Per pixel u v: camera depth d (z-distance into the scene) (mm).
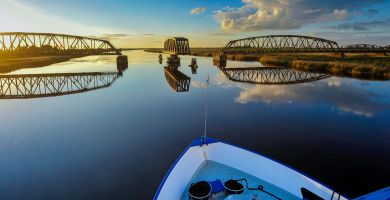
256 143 14211
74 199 9000
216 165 7844
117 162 11977
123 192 9414
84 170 11234
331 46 99875
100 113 21594
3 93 32344
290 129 16766
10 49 69875
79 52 77500
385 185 9594
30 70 60719
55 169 11375
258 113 21156
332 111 21641
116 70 62844
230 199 5895
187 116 20359
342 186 9555
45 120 19391
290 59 81750
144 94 30859
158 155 12773
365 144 13992
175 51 79062
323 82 39969
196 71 59812
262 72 56438
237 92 31891
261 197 6555
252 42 94125
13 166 11734
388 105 23766
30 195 9305
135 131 16609
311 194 6395
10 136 15828
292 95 29344
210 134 15828
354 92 30781
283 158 12141
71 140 15031
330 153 12758
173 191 6391
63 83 40688
